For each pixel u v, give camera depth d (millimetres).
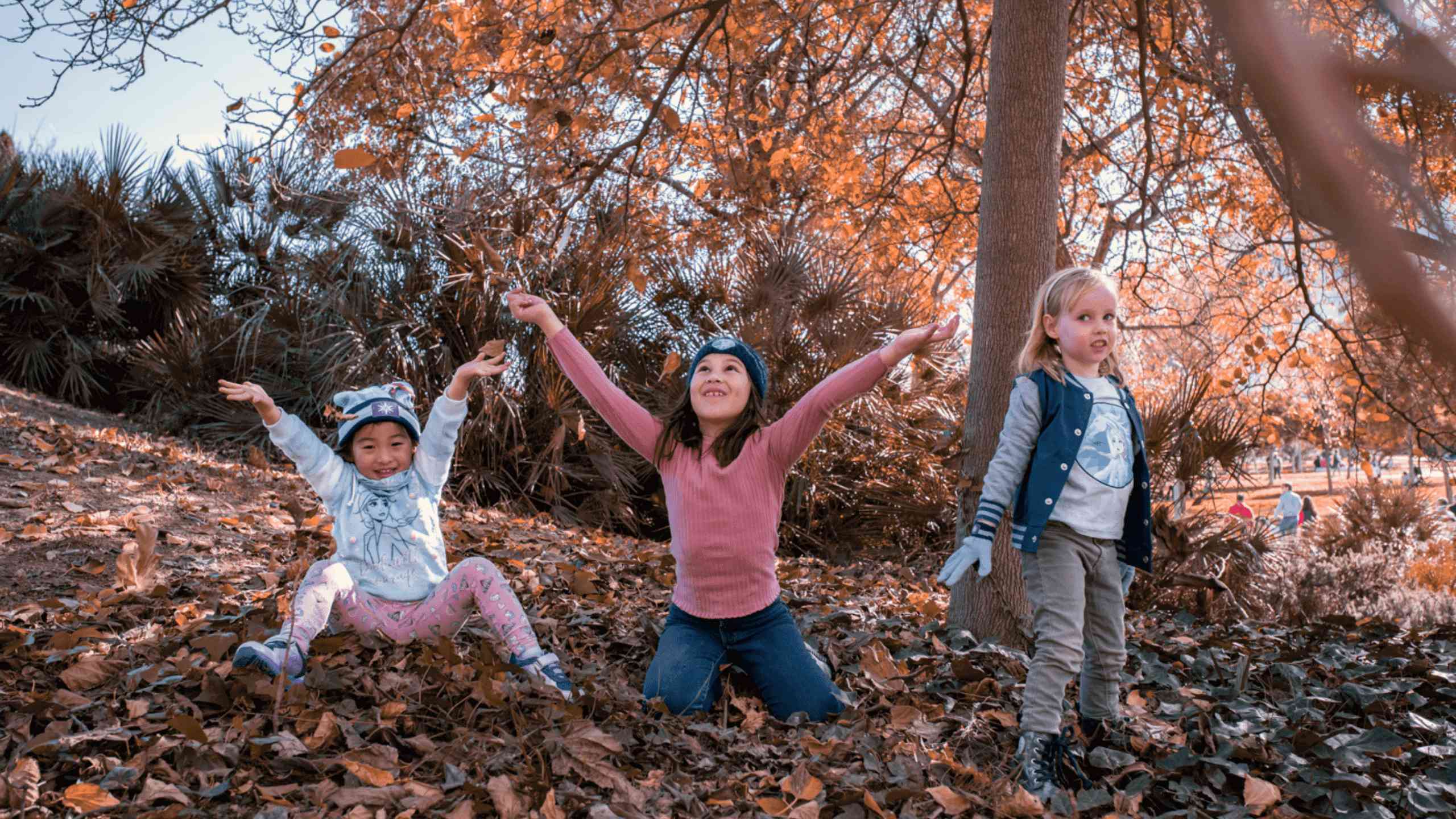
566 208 5199
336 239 8125
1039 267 4066
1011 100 4090
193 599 3607
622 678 3215
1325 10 2627
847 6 7559
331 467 3133
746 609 3043
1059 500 2729
